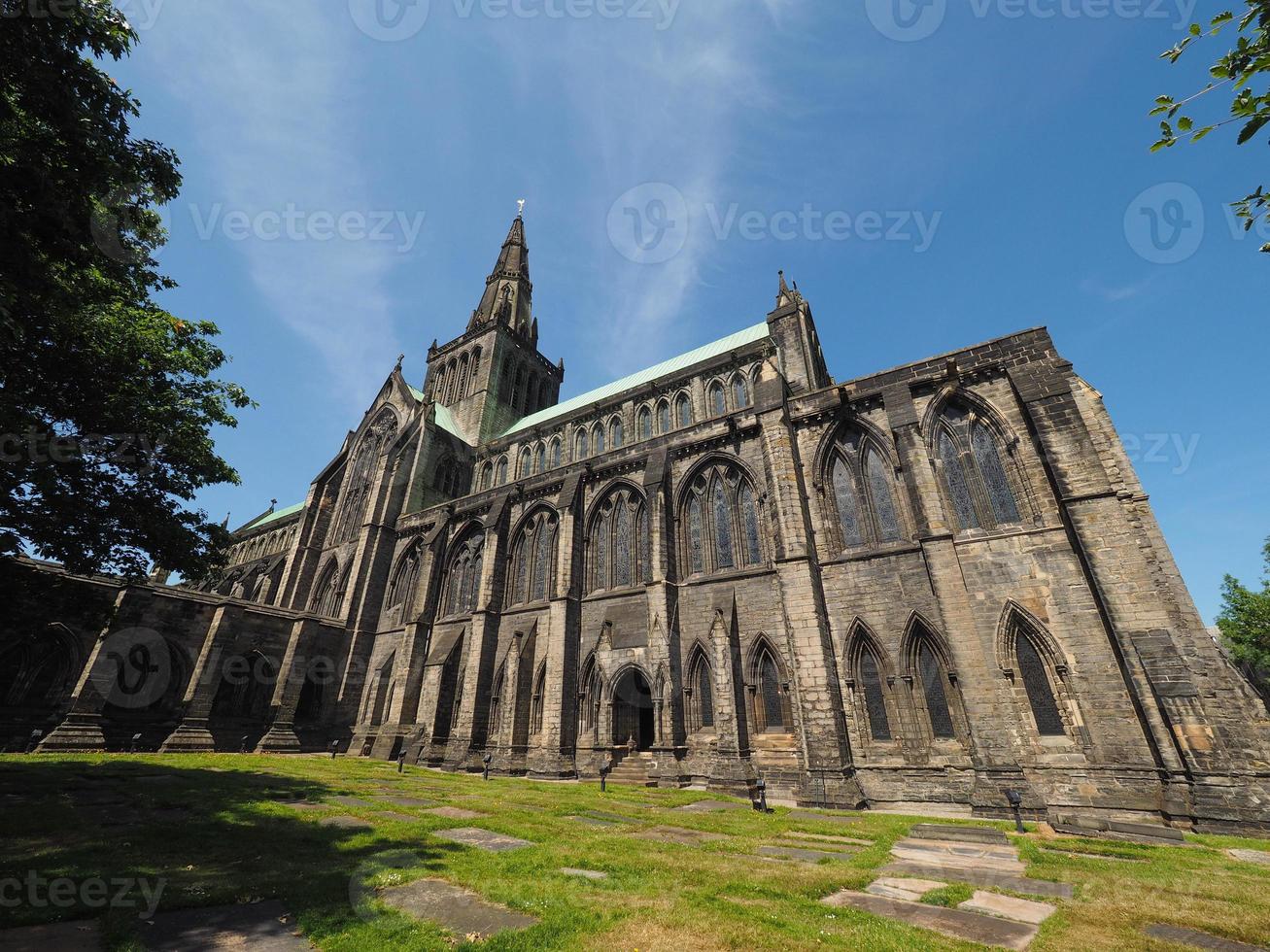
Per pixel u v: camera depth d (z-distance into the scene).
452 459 60.50
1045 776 20.61
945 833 16.52
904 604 25.67
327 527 60.81
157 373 20.25
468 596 44.56
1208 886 10.83
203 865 10.27
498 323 71.81
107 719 33.97
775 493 29.27
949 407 27.81
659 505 33.84
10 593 17.22
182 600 38.66
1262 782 17.69
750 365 43.75
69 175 11.55
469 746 35.88
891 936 7.82
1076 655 21.69
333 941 7.10
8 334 11.28
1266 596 51.94
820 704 24.50
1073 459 23.23
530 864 11.30
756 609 29.66
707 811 19.92
